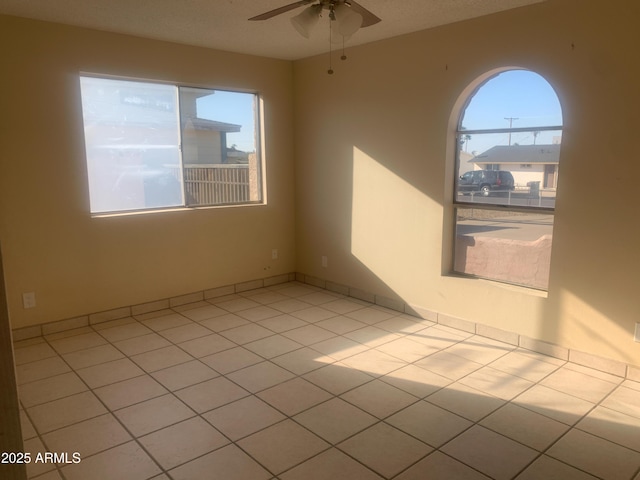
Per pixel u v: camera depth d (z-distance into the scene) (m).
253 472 2.09
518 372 3.07
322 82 4.68
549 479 2.05
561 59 3.04
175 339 3.65
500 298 3.55
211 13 3.31
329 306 4.47
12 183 3.47
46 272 3.69
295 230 5.31
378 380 2.96
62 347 3.49
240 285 4.93
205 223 4.57
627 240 2.89
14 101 3.41
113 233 4.00
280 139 5.02
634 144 2.80
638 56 2.73
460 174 3.82
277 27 3.66
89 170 3.89
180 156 4.37
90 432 2.41
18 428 0.90
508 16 3.25
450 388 2.86
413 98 3.91
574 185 3.08
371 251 4.48
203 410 2.62
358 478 2.05
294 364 3.20
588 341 3.12
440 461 2.17
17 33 3.37
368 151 4.35
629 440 2.33
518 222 3.50
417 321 4.05
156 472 2.10
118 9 3.21
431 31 3.71
